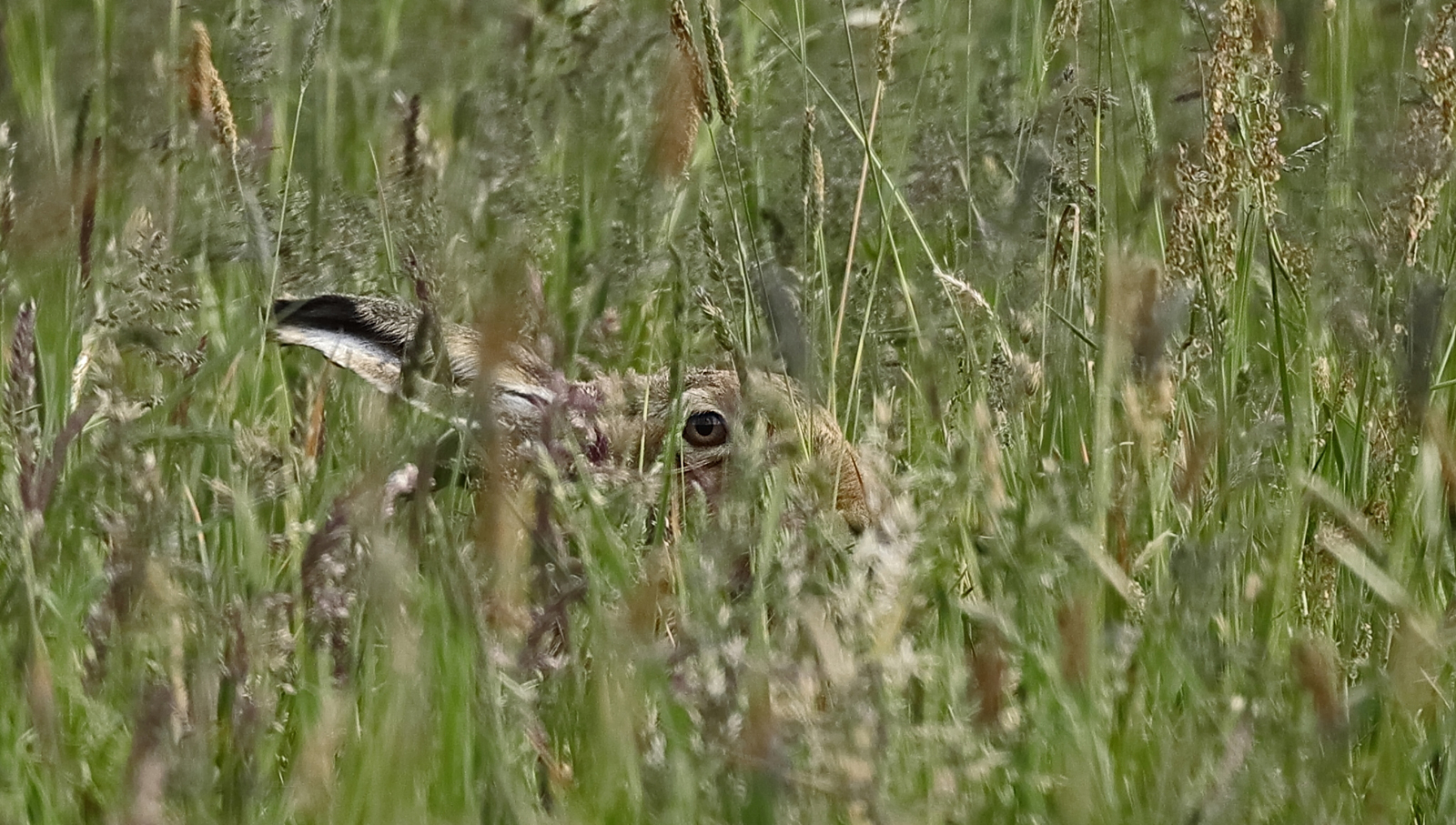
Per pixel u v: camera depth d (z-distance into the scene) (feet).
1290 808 20.86
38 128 37.81
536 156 37.88
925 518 23.40
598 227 37.63
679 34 28.73
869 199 37.47
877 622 20.63
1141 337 25.57
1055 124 35.37
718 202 39.58
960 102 42.80
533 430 26.55
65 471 26.40
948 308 32.50
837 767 19.47
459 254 26.89
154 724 19.57
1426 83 31.32
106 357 24.79
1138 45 42.75
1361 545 26.48
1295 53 36.83
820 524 23.29
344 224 35.60
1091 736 21.08
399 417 29.07
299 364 34.91
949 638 22.82
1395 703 23.06
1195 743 21.47
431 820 20.20
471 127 38.17
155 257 29.94
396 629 20.16
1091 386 29.35
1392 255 28.50
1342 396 28.32
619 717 20.83
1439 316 26.22
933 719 21.86
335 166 41.37
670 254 35.94
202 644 21.45
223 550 26.78
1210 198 28.68
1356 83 40.34
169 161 36.78
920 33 44.47
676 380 28.60
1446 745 23.06
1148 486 26.11
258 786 20.56
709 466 31.40
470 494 26.23
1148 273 25.71
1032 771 21.24
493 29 45.44
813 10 49.26
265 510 28.40
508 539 21.72
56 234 30.25
